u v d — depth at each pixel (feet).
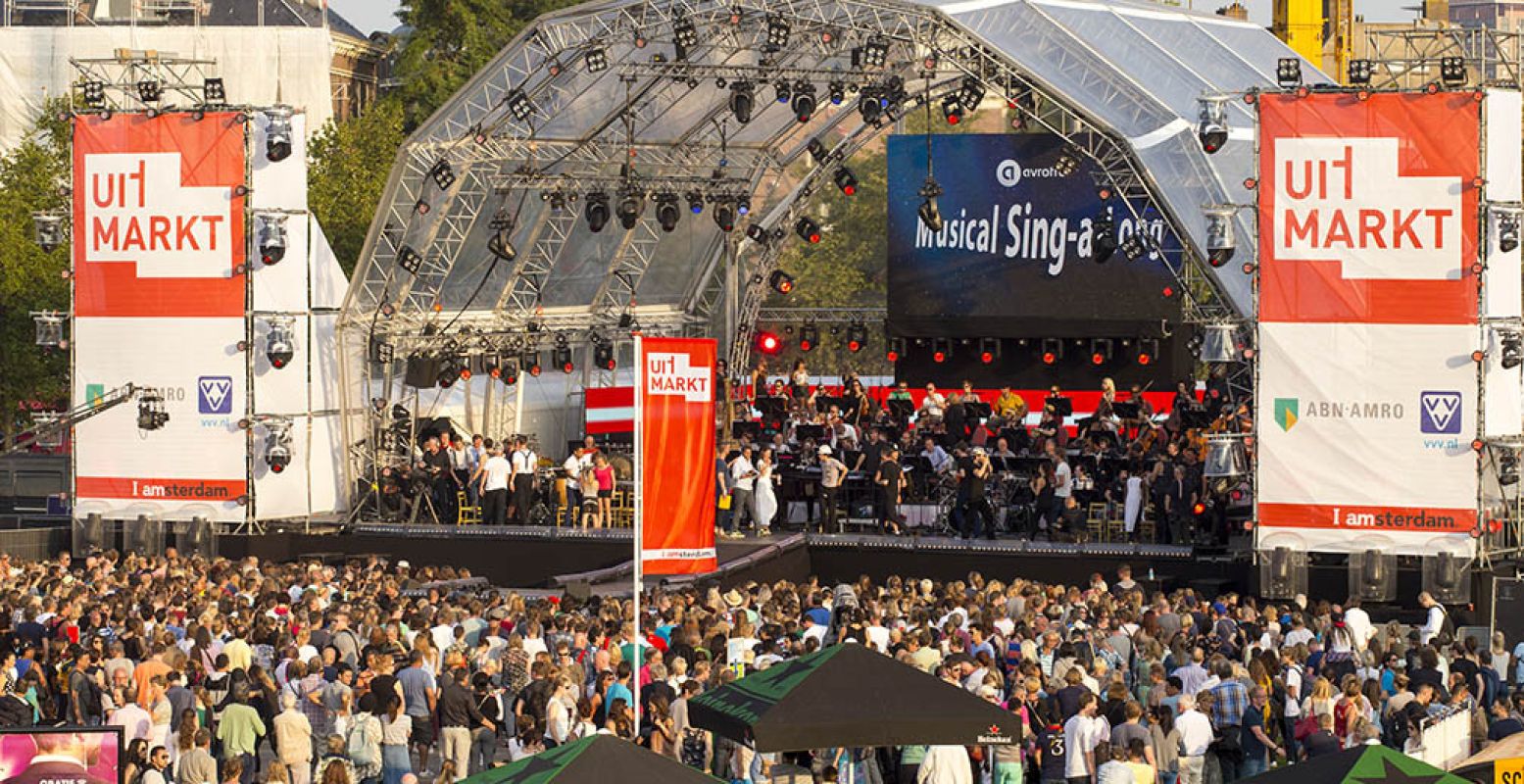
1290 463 135.13
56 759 69.97
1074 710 85.05
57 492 217.97
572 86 163.22
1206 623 106.01
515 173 168.96
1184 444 154.61
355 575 124.47
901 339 189.47
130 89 158.61
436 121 160.86
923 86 180.96
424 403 173.68
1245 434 138.51
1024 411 171.32
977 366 187.62
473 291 174.91
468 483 161.89
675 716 84.69
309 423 157.58
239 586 117.08
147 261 154.92
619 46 162.91
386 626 95.09
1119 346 183.11
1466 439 132.16
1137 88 149.48
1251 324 138.41
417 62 324.39
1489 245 132.67
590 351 189.06
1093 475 156.87
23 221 236.22
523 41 158.10
